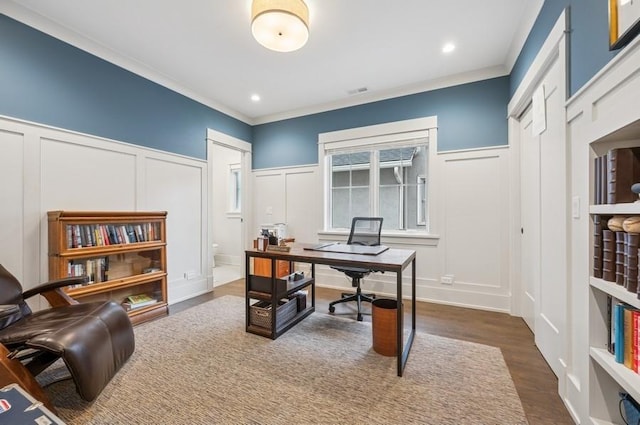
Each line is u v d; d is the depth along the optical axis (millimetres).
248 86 3453
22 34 2137
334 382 1699
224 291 3758
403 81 3307
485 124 3021
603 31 1220
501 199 2947
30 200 2188
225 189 5887
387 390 1622
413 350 2098
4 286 1766
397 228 3627
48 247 2238
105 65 2672
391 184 3668
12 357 1342
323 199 4023
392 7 2104
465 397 1562
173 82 3314
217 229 5980
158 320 2682
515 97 2594
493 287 2984
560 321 1646
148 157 3059
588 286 1297
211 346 2152
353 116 3797
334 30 2377
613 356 1194
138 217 2697
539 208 2086
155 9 2129
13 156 2105
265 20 1895
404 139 3453
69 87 2416
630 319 1102
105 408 1467
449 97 3197
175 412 1438
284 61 2889
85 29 2381
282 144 4359
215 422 1368
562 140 1572
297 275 2816
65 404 1500
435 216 3260
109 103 2707
